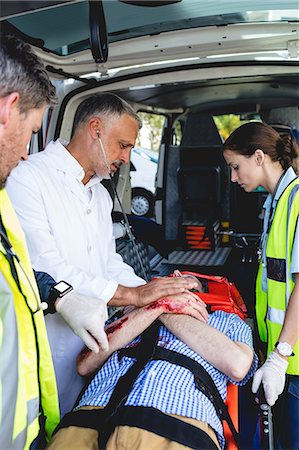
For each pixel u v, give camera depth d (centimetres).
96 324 158
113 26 252
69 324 162
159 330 182
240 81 391
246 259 472
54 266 192
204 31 260
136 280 233
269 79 384
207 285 239
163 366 161
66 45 266
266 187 207
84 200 216
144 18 244
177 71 297
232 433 162
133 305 190
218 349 166
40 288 169
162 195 559
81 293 179
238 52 275
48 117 321
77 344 208
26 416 133
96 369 183
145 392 151
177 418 144
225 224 574
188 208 564
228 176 563
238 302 240
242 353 167
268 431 180
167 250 498
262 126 206
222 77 295
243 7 232
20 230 136
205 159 554
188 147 555
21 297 133
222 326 188
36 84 121
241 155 203
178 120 593
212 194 552
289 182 195
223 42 265
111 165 217
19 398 128
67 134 331
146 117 597
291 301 182
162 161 567
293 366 195
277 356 179
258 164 202
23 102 119
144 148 791
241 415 224
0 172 125
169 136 562
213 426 151
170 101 485
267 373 175
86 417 151
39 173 204
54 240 203
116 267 236
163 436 139
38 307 138
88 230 216
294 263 182
